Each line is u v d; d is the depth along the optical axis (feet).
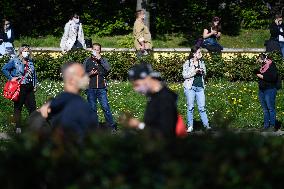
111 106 116.67
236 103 118.42
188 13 184.65
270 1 190.29
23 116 107.86
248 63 139.95
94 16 179.73
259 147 38.63
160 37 179.93
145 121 46.68
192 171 35.22
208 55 140.77
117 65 138.51
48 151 36.52
